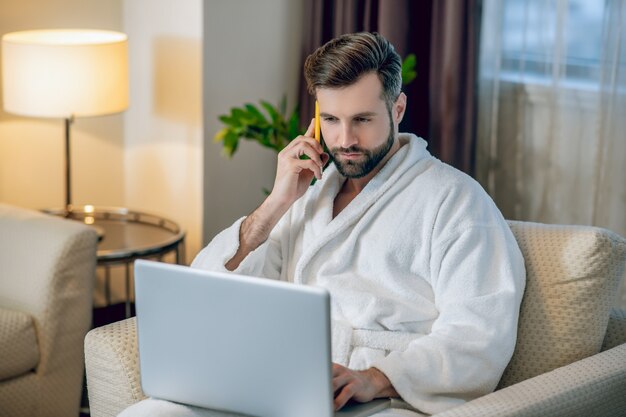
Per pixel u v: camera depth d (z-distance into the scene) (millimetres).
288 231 2283
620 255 2104
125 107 3432
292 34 3863
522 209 3473
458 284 2010
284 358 1656
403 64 3305
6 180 3746
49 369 2840
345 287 2135
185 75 3680
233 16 3662
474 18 3355
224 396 1752
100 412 2127
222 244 2248
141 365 1817
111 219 3650
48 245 2826
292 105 3941
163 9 3699
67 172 3473
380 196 2139
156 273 1728
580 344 2074
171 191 3846
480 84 3447
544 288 2098
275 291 1621
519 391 1832
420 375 1919
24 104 3297
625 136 3166
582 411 1883
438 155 3521
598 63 3203
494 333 1961
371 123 2057
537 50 3332
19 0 3615
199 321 1713
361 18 3637
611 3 3111
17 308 2863
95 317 3949
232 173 3816
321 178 2223
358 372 1885
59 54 3244
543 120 3371
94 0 3777
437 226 2061
